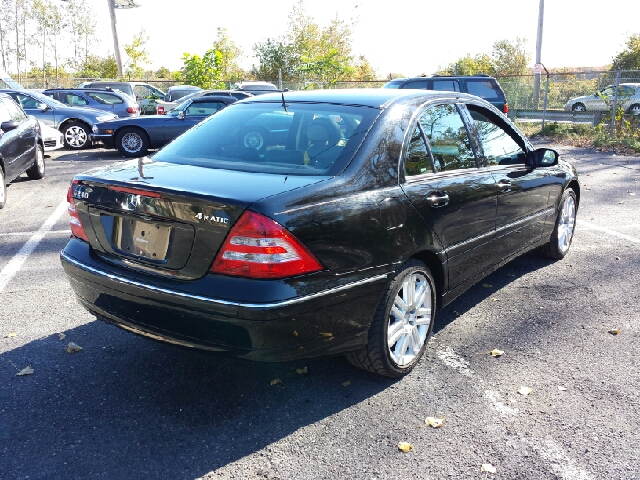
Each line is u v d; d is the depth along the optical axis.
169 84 33.50
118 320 3.21
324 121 3.56
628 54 29.31
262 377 3.63
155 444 2.95
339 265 3.00
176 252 2.94
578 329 4.31
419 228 3.48
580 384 3.53
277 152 3.46
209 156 3.60
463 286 4.14
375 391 3.46
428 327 3.76
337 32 35.72
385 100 3.75
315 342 2.99
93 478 2.69
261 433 3.05
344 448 2.92
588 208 8.36
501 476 2.71
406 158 3.53
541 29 26.78
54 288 5.11
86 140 16.36
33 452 2.87
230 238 2.77
